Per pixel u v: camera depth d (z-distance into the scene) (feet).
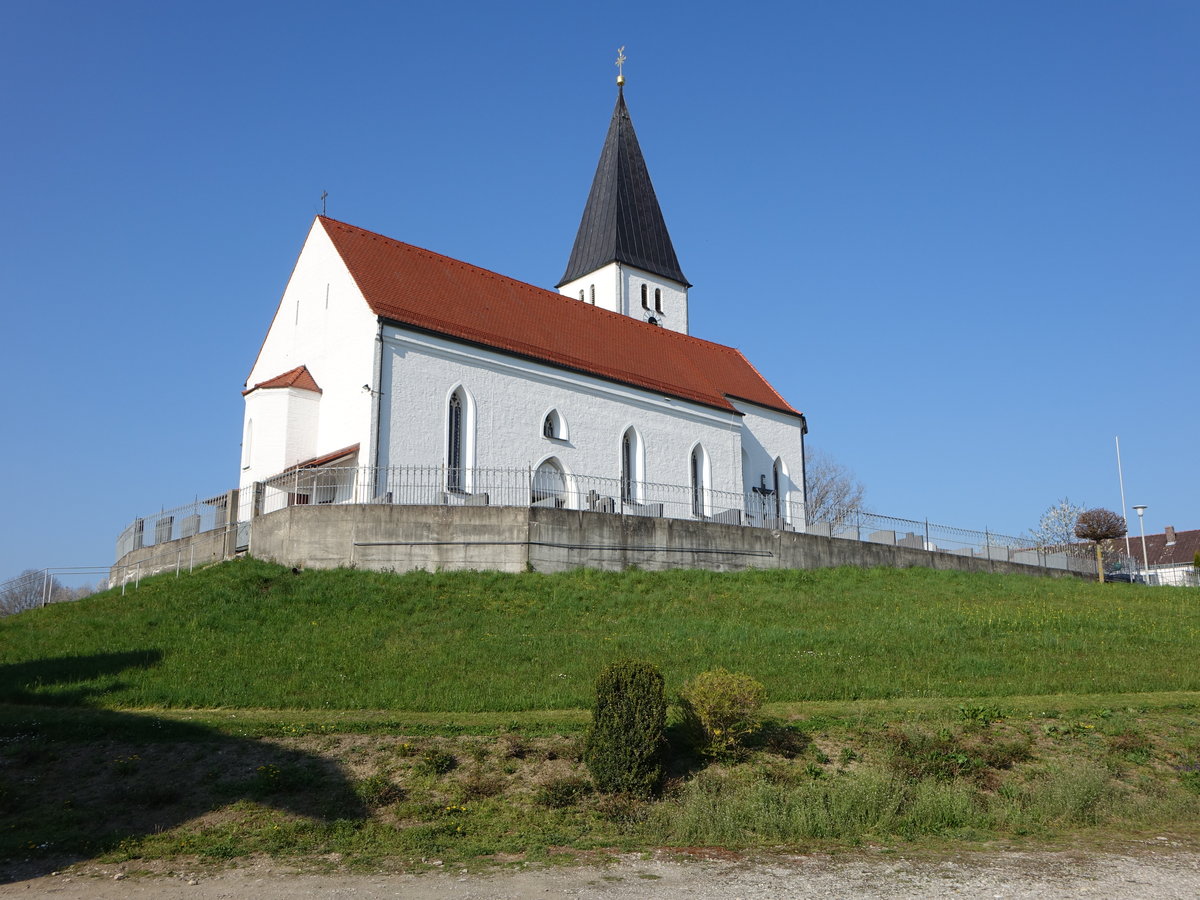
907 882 47.70
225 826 54.13
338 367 141.49
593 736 60.18
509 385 149.89
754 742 65.41
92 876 48.19
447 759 61.05
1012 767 64.08
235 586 103.60
